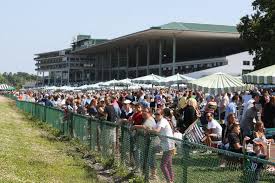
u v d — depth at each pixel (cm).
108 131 1605
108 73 15225
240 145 1329
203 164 835
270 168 638
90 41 15950
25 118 4456
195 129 1627
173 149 999
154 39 10831
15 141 2239
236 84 2411
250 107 1573
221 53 12231
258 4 6066
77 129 2278
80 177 1368
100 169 1534
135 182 1238
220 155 768
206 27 10269
